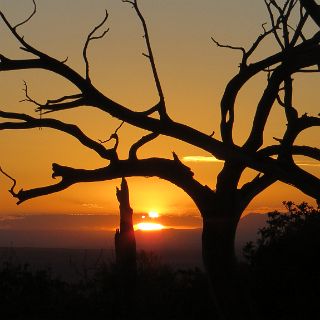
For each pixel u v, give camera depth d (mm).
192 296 20516
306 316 17062
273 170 12344
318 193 12078
